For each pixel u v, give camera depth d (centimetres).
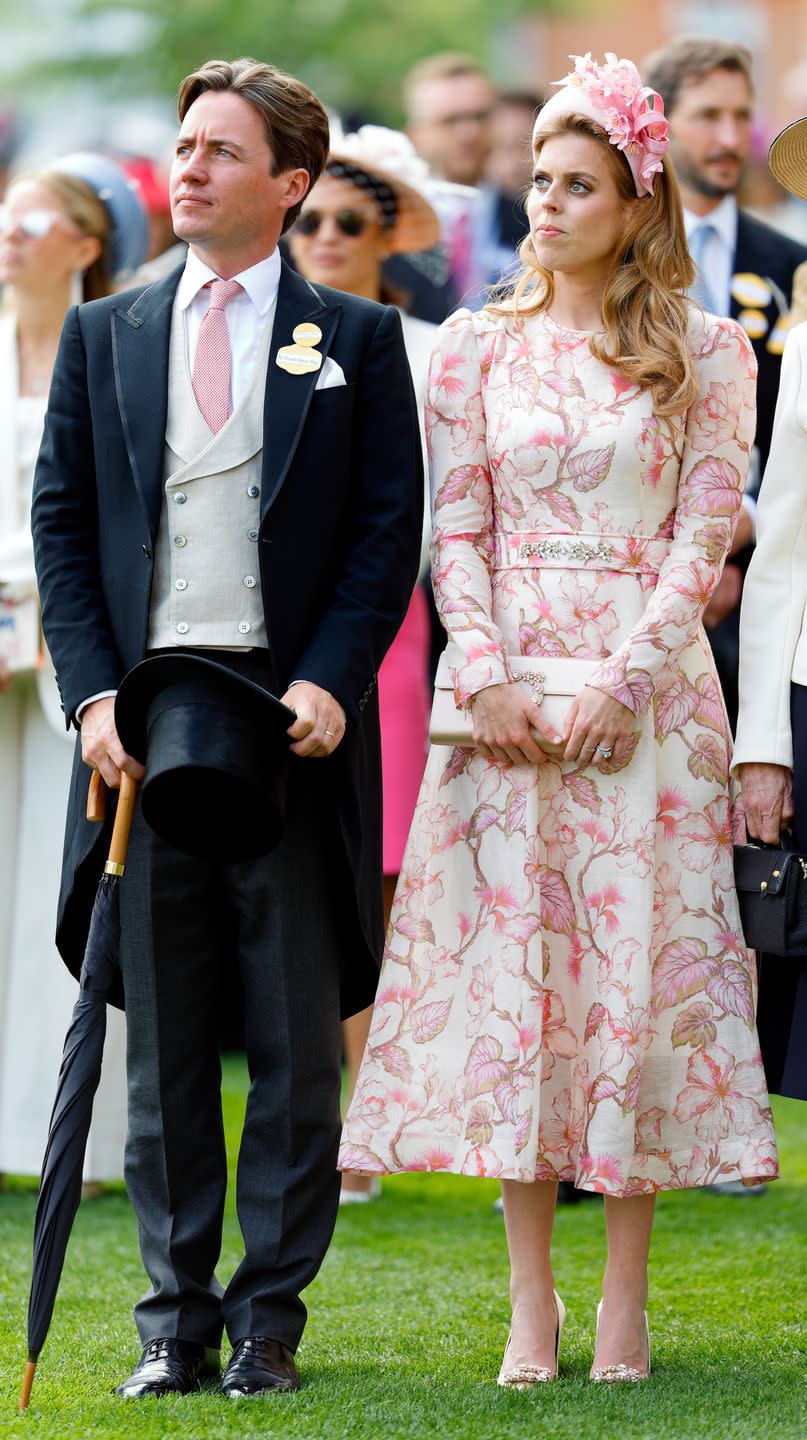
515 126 2930
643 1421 1287
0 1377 1408
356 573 1420
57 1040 2077
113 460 1422
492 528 1496
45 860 2086
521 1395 1357
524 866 1423
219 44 6153
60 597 1426
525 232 2869
